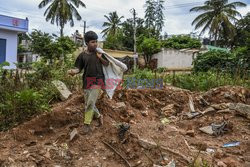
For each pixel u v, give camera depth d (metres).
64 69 5.80
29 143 2.83
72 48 15.04
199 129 3.91
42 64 5.58
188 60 22.06
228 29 28.70
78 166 2.50
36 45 14.01
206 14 29.11
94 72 2.99
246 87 6.28
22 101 3.30
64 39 14.76
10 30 14.35
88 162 2.58
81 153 2.73
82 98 3.87
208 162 2.65
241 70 8.54
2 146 2.75
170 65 22.73
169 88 6.11
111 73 3.21
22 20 14.71
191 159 2.68
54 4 25.59
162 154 2.75
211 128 3.81
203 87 6.92
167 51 22.70
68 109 3.51
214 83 6.98
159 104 4.96
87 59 2.99
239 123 3.98
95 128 3.20
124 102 4.48
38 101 3.50
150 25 36.97
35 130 3.10
